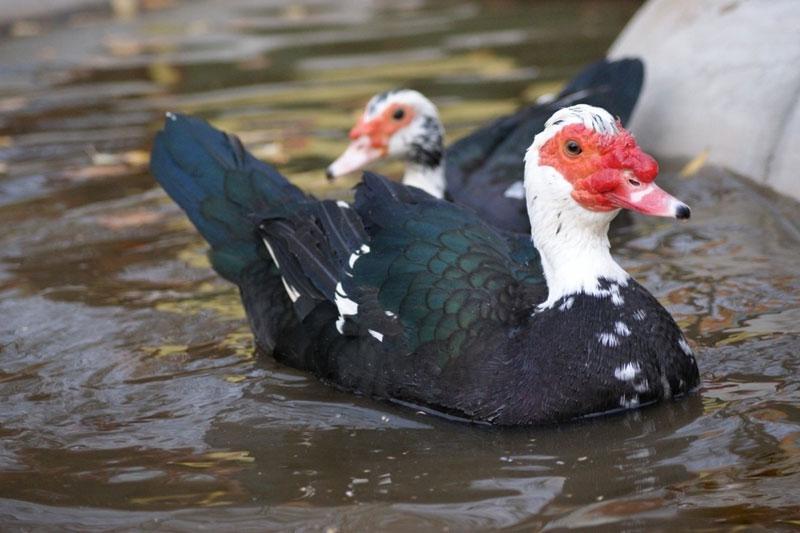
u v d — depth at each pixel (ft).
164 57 53.36
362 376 24.86
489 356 23.59
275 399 25.12
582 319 23.39
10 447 23.49
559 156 23.44
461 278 24.63
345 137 41.06
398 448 22.80
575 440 22.62
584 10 58.85
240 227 28.58
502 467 21.81
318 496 21.16
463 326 23.95
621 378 23.15
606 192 23.06
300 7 64.28
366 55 52.06
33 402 25.40
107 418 24.58
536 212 24.03
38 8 62.13
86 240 33.94
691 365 23.95
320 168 38.52
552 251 23.94
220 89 47.50
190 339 28.12
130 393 25.63
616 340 23.25
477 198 35.01
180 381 26.12
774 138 33.94
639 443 22.30
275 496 21.24
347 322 25.12
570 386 23.08
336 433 23.54
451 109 43.47
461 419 23.75
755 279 29.01
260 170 29.58
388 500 20.85
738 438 22.15
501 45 52.60
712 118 36.40
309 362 25.98
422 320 24.26
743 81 35.91
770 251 30.53
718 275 29.45
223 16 62.39
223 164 29.78
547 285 24.47
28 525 20.61
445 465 22.02
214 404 25.03
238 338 28.14
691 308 27.81
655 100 38.52
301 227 26.76
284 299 26.86
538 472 21.53
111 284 31.19
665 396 23.62
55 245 33.65
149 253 33.06
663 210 22.63
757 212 33.12
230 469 22.30
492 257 25.20
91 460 22.86
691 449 21.91
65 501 21.39
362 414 24.29
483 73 47.91
